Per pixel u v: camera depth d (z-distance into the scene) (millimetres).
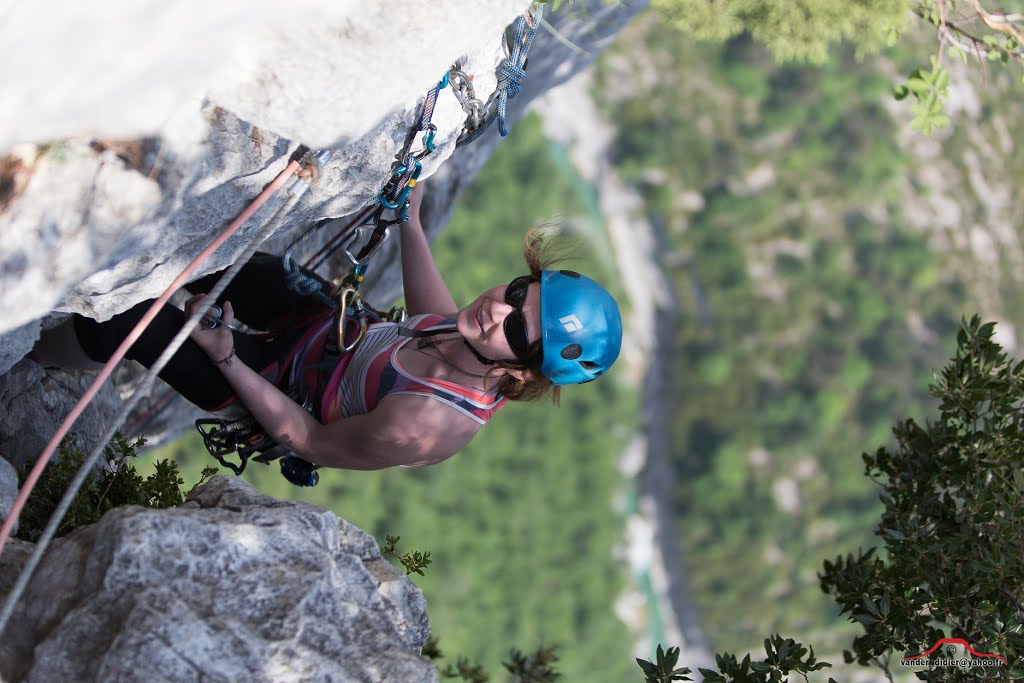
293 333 2525
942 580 3064
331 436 2316
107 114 1458
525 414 31172
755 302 34000
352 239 2701
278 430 2311
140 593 1760
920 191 35062
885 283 34719
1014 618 2924
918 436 3340
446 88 2354
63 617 1784
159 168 1645
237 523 1926
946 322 34719
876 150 34656
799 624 32250
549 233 2293
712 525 32625
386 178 2342
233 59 1646
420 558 2967
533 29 2639
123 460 2479
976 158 35375
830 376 34000
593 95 33281
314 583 1912
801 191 34781
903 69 34531
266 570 1906
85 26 1237
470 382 2270
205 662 1730
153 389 4883
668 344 33562
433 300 2717
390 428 2240
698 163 34156
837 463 33406
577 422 31719
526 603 30234
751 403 33594
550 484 30953
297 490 26922
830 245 34719
